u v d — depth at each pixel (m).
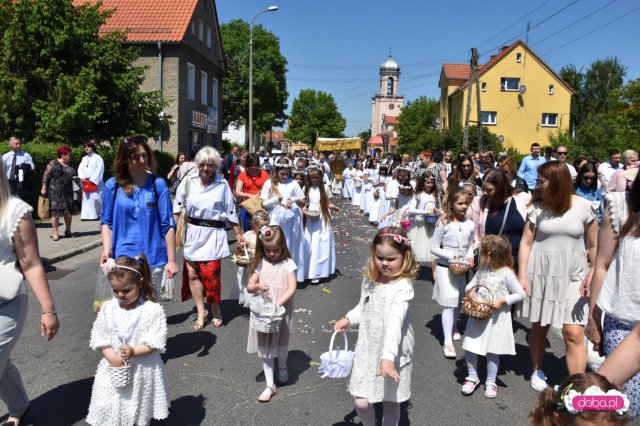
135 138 4.61
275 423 3.86
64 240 10.90
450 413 4.05
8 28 18.08
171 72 26.59
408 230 8.12
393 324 3.17
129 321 3.43
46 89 18.97
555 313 4.25
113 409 3.36
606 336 2.79
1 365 3.23
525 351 5.43
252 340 4.36
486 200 5.39
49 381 4.54
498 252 4.35
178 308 6.76
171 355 5.17
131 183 4.65
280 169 7.70
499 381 4.68
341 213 18.36
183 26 26.72
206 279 5.86
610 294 2.75
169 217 4.82
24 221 3.28
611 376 2.30
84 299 7.02
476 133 38.59
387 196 11.45
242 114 49.00
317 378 4.66
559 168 4.18
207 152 5.81
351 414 4.00
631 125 29.14
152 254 4.70
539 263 4.32
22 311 3.33
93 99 18.83
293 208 7.74
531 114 45.03
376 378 3.29
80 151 15.63
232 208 6.04
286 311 4.49
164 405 3.55
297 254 7.93
